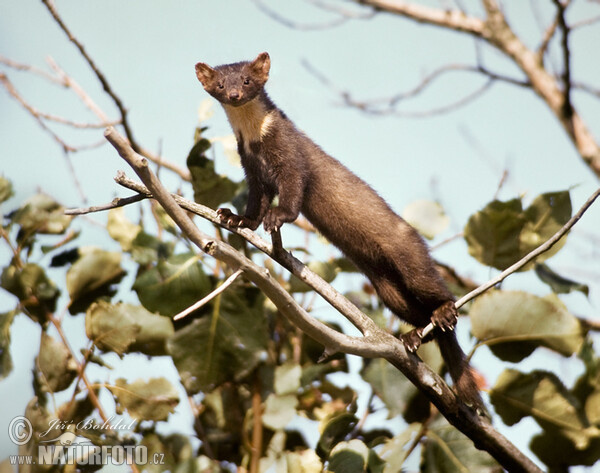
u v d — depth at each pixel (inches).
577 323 434.3
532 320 437.1
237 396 460.4
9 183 482.6
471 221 500.1
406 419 450.6
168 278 451.2
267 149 529.3
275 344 478.0
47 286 455.5
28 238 473.7
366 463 404.2
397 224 526.0
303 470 404.8
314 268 485.1
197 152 483.2
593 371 446.3
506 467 418.9
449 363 463.5
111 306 447.2
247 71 555.8
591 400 444.1
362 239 529.7
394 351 406.0
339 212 531.2
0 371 441.7
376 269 528.1
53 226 474.9
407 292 518.6
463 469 431.2
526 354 442.3
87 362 444.5
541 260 503.8
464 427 417.4
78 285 457.4
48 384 437.7
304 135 546.3
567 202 496.7
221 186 491.5
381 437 437.4
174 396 438.0
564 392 436.5
